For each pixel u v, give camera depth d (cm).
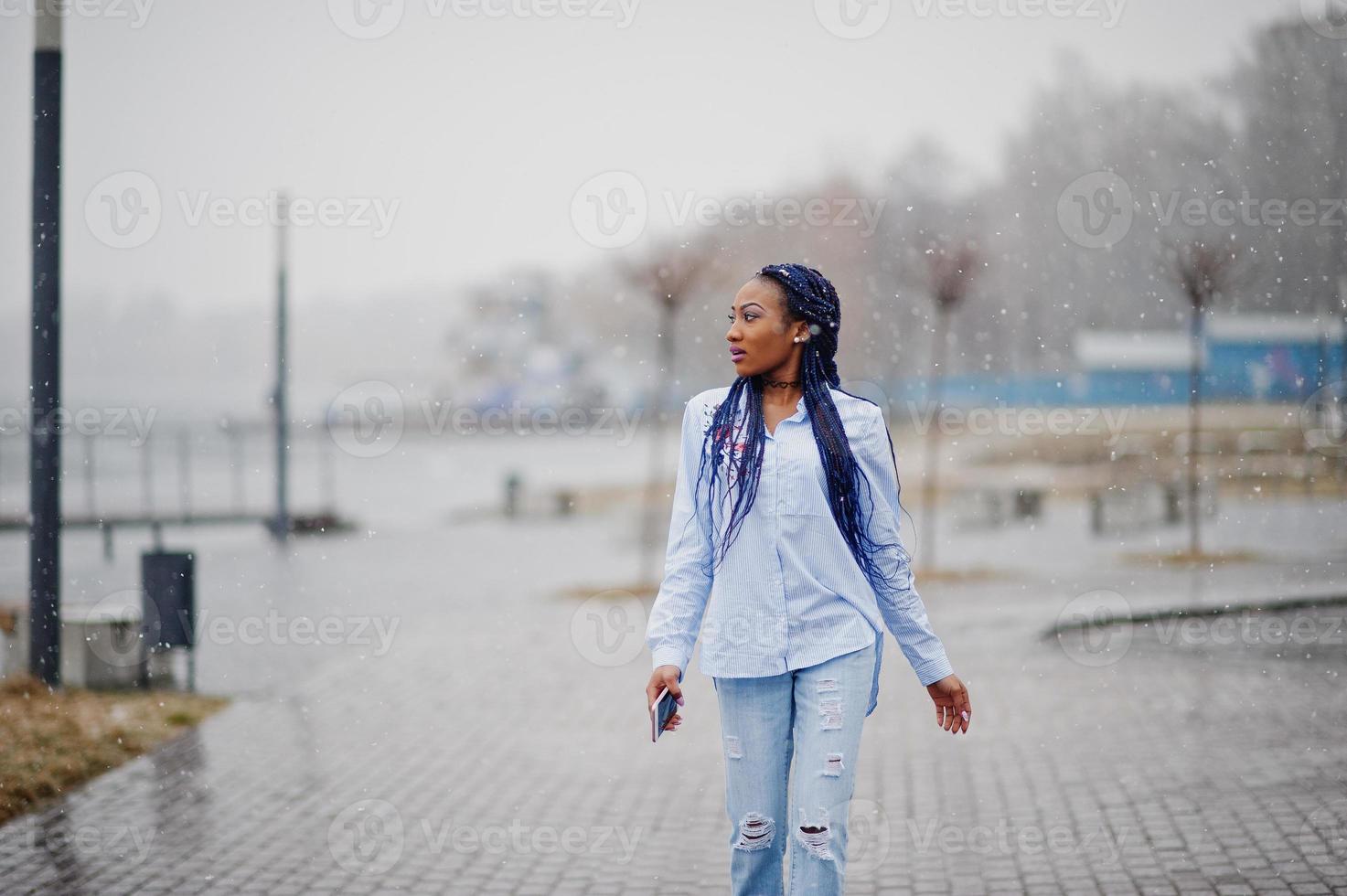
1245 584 1548
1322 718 895
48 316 1009
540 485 3647
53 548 1007
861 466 404
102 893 572
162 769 799
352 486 3578
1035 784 747
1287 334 3372
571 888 579
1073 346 4322
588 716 957
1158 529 2239
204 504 2803
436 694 1042
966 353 4494
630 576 1841
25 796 725
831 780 388
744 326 404
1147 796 711
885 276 4284
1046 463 3575
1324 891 552
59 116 1013
